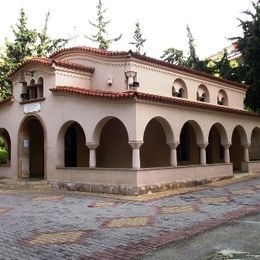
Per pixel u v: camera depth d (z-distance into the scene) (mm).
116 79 20328
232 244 8367
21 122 22141
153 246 8492
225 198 15117
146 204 14445
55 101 20109
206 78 24594
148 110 17328
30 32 35938
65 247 8711
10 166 22797
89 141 18375
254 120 26375
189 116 20000
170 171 18281
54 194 18031
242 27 29391
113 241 9102
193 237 9125
